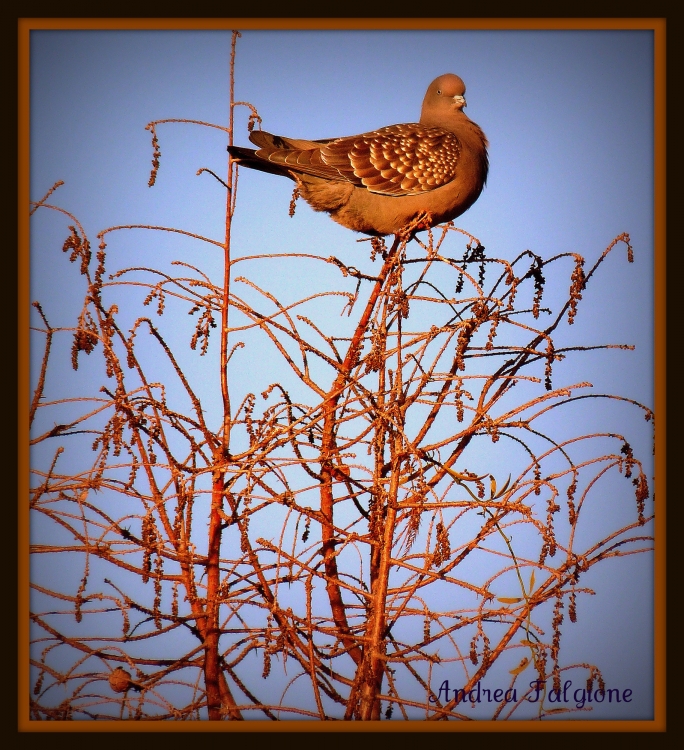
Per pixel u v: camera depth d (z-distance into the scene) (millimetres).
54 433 8797
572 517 8367
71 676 8141
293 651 8070
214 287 9336
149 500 8484
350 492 9805
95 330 9062
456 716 7770
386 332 8586
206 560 8844
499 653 7988
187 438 9125
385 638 8492
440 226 9023
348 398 8859
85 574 8180
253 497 8398
